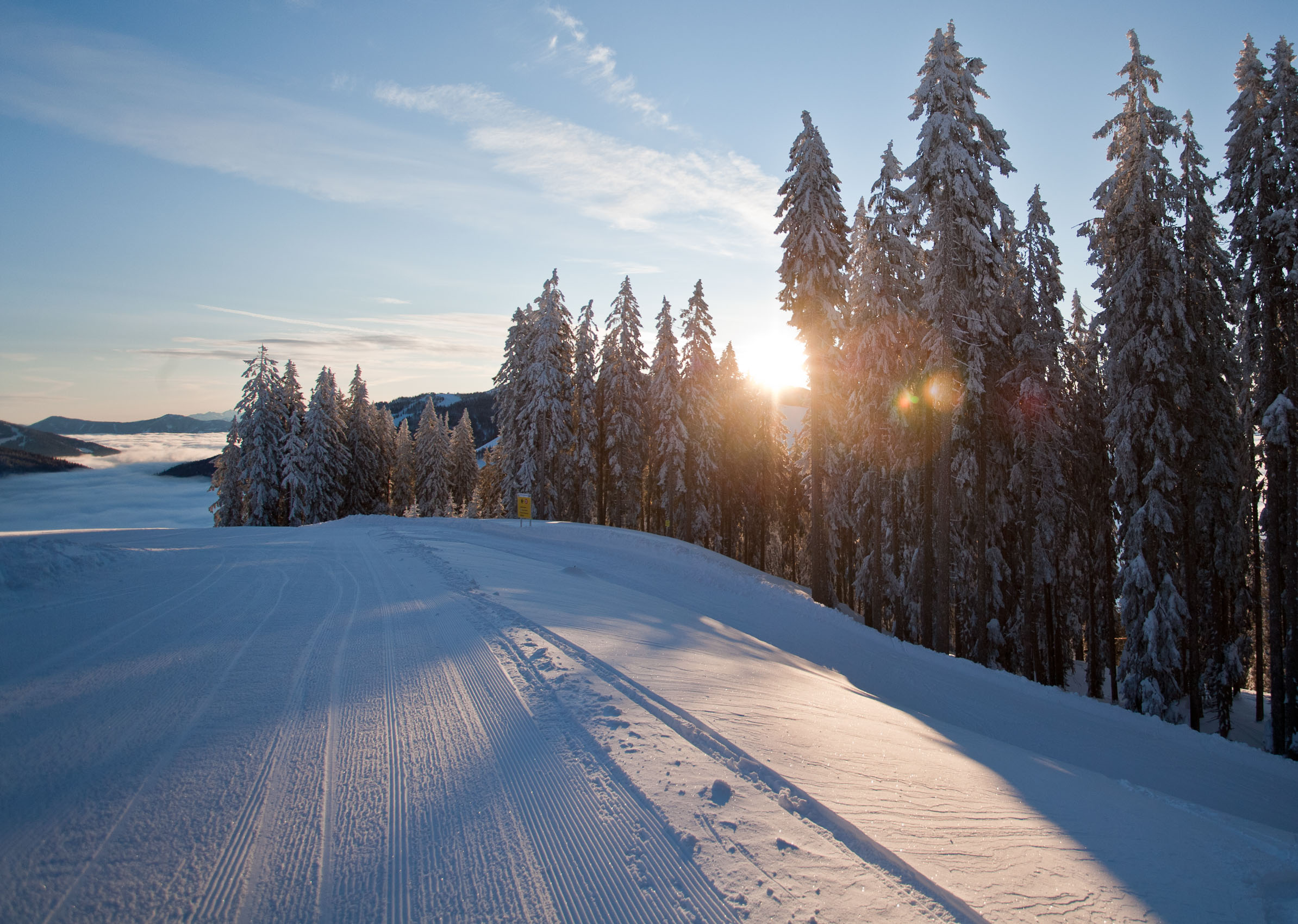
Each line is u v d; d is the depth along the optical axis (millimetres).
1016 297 20594
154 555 14945
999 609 22359
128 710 5582
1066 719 11883
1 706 5508
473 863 3559
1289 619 14531
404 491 67312
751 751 5199
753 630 16031
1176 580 17438
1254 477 19062
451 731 5309
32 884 3170
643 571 21953
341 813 4043
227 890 3240
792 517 45000
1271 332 14789
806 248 20906
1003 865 4086
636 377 40250
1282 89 14352
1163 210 16156
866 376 21906
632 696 6273
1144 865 4582
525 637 8289
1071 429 21953
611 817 3996
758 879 3461
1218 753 10703
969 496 21297
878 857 3881
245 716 5543
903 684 13305
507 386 44938
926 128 17031
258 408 46125
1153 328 16453
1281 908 4184
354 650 7730
